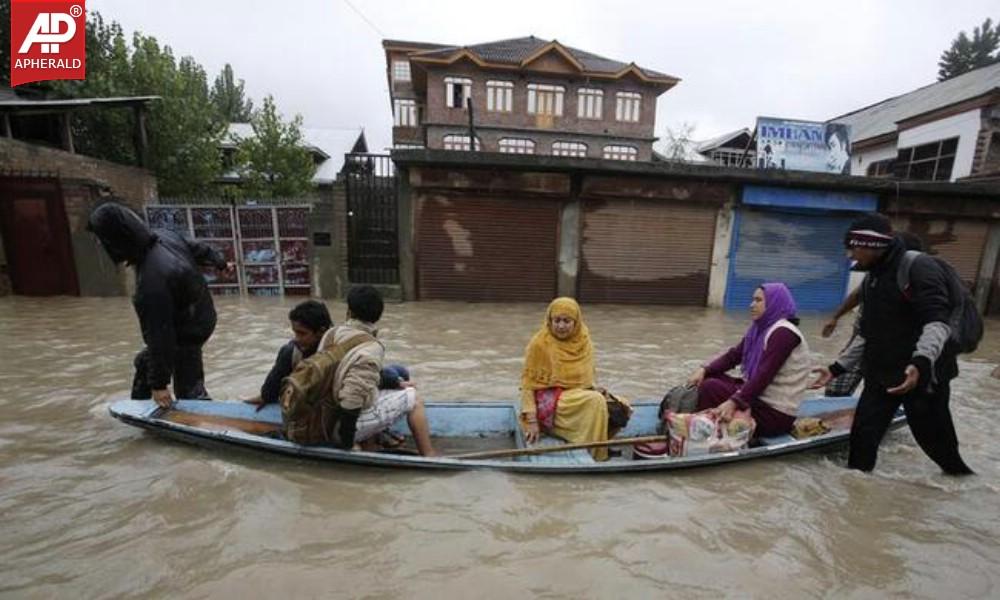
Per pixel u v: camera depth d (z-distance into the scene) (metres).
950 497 3.27
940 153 17.44
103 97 15.88
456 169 10.57
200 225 11.50
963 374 6.65
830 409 4.49
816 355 7.67
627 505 3.03
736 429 3.57
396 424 4.01
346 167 10.76
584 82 29.95
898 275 3.23
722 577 2.45
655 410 4.33
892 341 3.29
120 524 2.73
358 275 11.16
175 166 17.86
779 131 13.05
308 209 11.40
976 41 36.09
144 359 3.98
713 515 2.96
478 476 3.24
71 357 6.13
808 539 2.79
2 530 2.66
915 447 4.04
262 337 7.50
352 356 3.22
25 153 10.62
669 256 11.56
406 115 36.12
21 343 6.79
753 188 11.20
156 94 17.12
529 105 29.88
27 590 2.25
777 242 11.74
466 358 6.66
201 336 3.97
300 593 2.26
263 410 3.82
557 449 3.44
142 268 3.46
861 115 25.64
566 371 3.90
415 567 2.45
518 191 10.77
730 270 11.72
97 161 12.55
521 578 2.39
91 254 10.59
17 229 10.36
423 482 3.18
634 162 10.66
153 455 3.47
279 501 2.97
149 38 17.56
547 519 2.87
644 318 10.09
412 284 11.12
